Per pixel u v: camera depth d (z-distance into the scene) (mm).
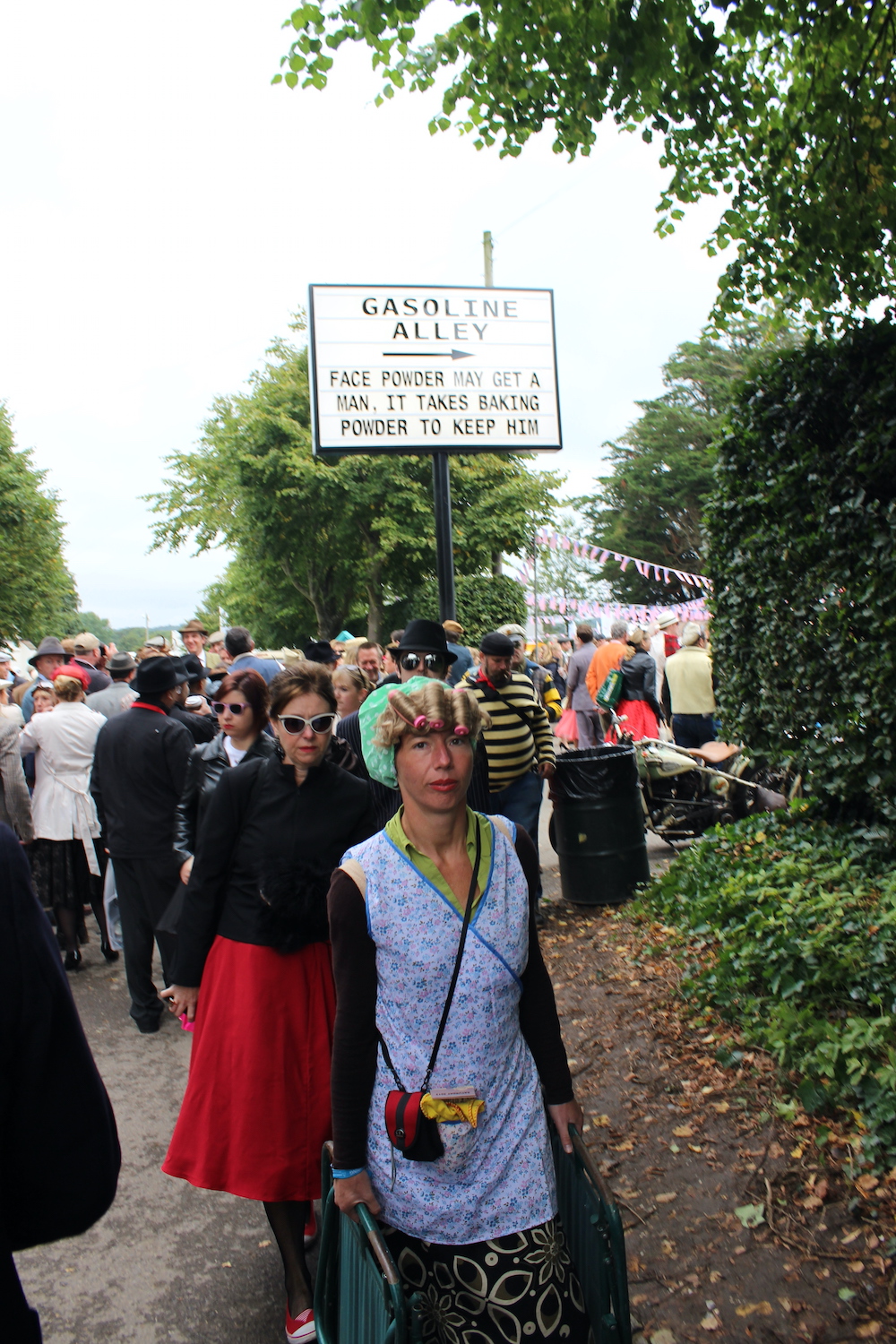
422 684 2113
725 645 6598
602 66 4727
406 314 9109
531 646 16375
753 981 4711
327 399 8992
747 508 6152
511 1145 2041
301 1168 2973
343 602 31078
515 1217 2014
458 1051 2029
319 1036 3059
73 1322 3137
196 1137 3068
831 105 5309
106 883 7207
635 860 7055
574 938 6371
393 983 2051
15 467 38156
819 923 4797
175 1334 3053
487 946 2045
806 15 4910
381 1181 2043
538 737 6305
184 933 3174
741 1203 3332
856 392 5270
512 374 9344
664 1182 3535
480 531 25375
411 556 26281
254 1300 3221
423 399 9156
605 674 11148
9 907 1572
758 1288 2924
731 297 6078
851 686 5387
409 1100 1968
